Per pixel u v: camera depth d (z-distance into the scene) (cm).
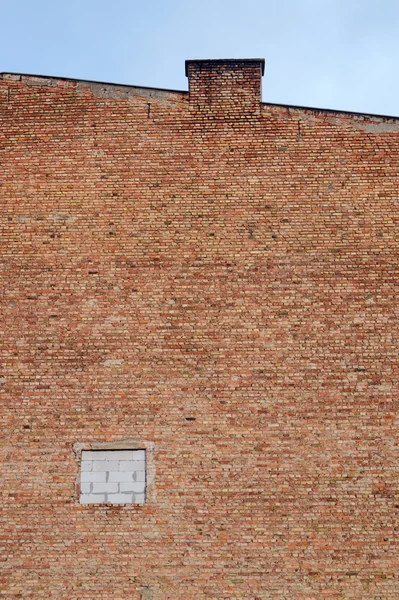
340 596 1262
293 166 1473
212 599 1266
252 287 1411
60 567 1287
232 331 1389
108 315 1404
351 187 1460
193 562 1284
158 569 1283
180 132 1494
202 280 1416
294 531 1294
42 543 1299
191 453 1334
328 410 1348
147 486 1320
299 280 1412
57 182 1477
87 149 1491
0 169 1488
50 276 1427
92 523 1307
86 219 1455
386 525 1294
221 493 1314
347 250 1427
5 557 1294
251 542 1291
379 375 1363
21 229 1455
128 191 1467
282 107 1502
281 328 1389
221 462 1329
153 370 1373
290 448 1332
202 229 1443
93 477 1330
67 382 1373
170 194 1463
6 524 1309
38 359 1386
